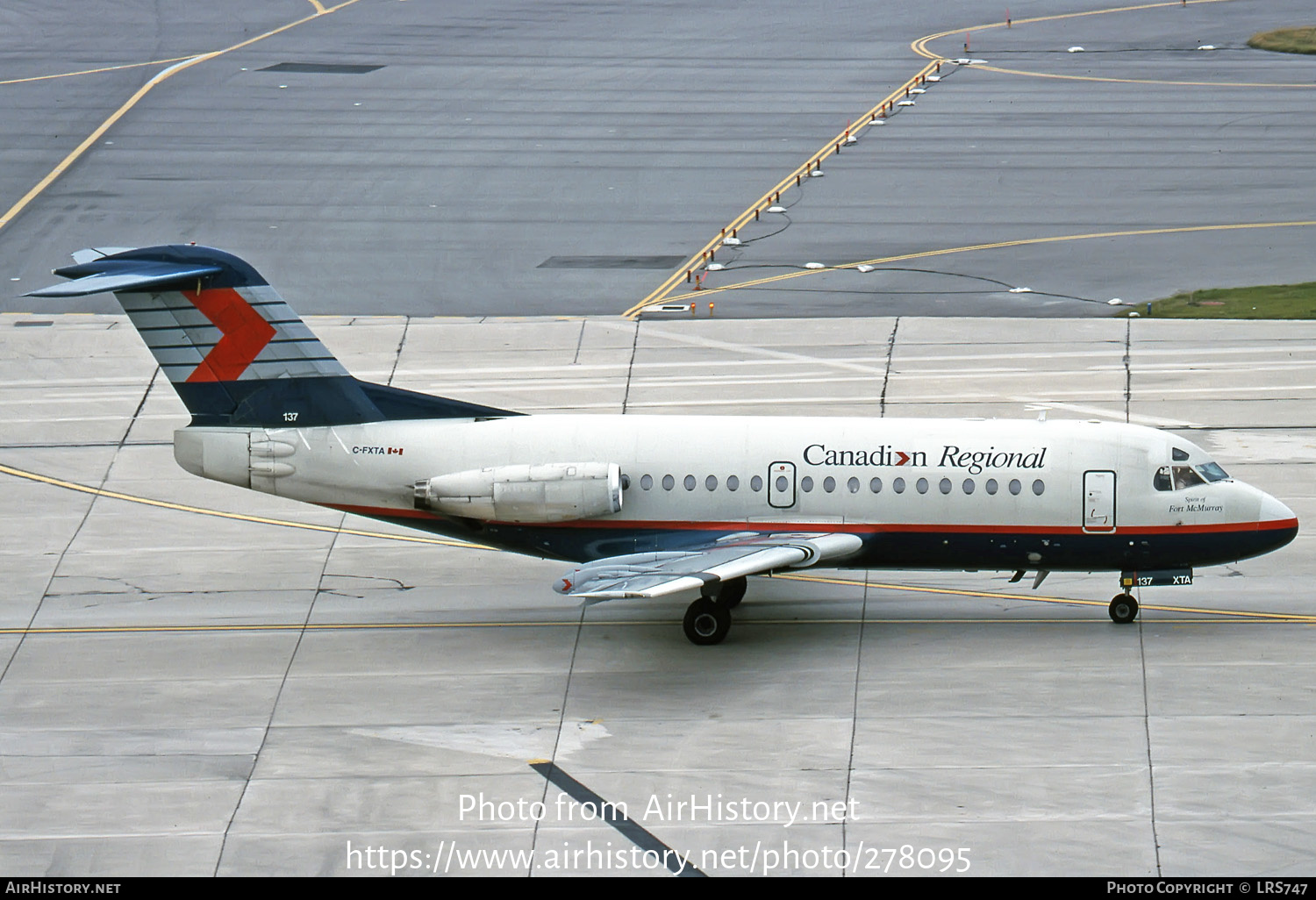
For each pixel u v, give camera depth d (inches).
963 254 7165.4
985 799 3270.2
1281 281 6727.4
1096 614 4200.3
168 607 4352.9
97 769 3476.9
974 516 4055.1
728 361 6023.6
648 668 3929.6
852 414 5492.1
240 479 4205.2
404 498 4156.0
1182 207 7746.1
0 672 3966.5
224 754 3540.8
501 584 4490.7
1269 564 4471.0
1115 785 3304.6
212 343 4148.6
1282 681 3750.0
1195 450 4099.4
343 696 3809.1
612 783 3371.1
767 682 3833.7
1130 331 6215.6
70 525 4891.7
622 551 4143.7
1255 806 3211.1
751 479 4082.2
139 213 7731.3
